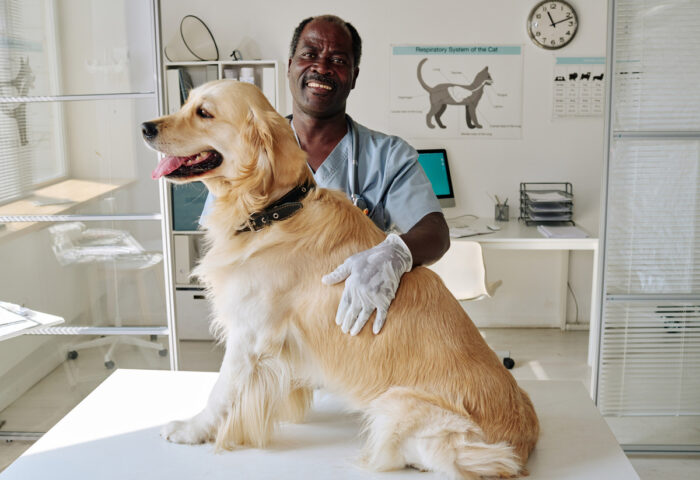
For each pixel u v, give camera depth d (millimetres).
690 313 2863
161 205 2797
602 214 2820
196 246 4438
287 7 4539
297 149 1413
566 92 4570
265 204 1405
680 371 2916
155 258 2873
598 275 2883
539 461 1393
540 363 4070
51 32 2705
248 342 1398
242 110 1385
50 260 2926
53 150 2809
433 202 1800
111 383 1802
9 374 3047
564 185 4680
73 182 2834
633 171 2779
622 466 1371
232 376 1410
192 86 4516
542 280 4762
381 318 1362
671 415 2955
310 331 1396
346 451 1423
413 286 1424
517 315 4809
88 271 2916
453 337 1380
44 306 2953
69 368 3031
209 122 1391
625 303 2873
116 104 2736
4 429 3078
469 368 1350
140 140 2770
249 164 1380
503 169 4691
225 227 1436
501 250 4727
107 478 1310
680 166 2758
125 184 2814
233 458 1390
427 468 1329
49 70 2736
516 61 4555
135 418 1582
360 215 1508
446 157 4648
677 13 2652
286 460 1382
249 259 1405
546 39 4492
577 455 1420
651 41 2678
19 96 2766
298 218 1422
